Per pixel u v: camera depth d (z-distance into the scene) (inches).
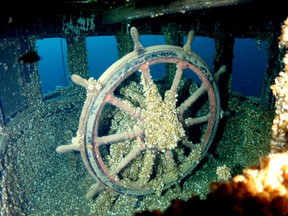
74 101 238.5
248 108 182.1
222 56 190.2
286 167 33.6
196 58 163.3
